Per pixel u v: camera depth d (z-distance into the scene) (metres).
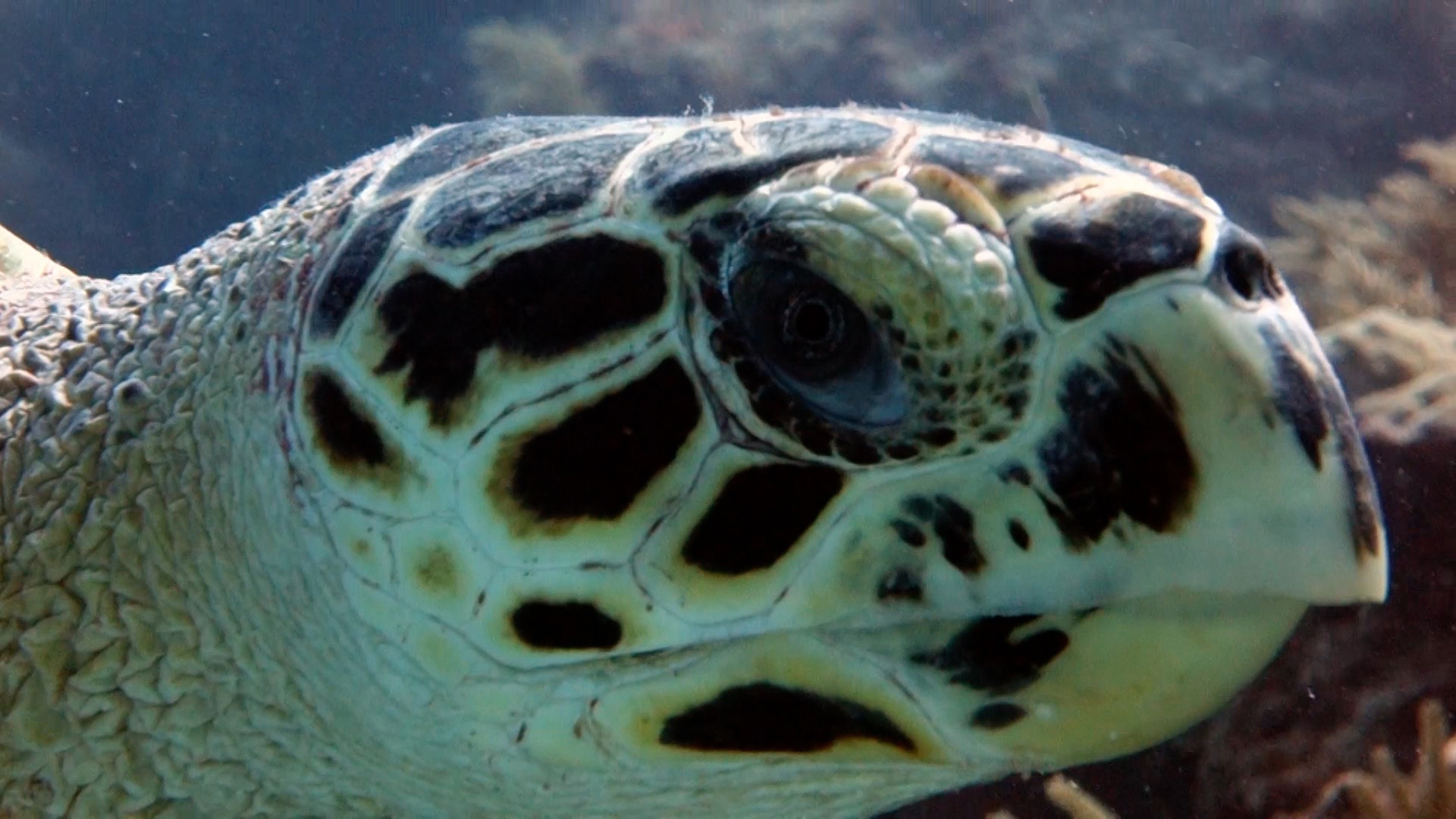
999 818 0.49
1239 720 0.50
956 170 0.30
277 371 0.33
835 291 0.30
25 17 2.59
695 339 0.30
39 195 2.54
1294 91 2.33
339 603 0.32
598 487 0.31
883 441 0.30
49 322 0.39
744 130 0.31
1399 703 0.49
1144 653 0.29
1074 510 0.29
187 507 0.35
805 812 0.34
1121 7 2.41
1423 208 1.07
